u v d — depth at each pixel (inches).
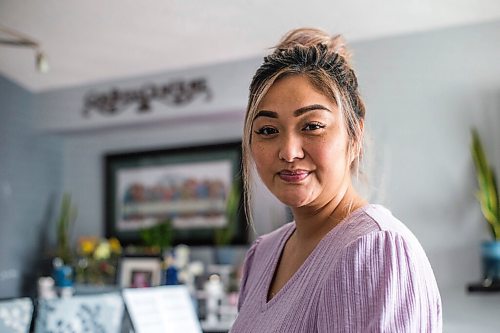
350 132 34.8
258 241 46.3
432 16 147.2
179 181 199.8
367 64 157.3
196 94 182.9
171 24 164.1
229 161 192.4
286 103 33.4
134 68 189.9
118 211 209.0
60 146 219.9
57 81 202.7
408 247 30.4
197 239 194.5
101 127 200.8
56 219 216.8
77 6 160.7
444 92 149.4
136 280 169.5
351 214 33.7
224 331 158.9
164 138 205.2
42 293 186.7
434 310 30.7
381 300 29.3
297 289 33.9
